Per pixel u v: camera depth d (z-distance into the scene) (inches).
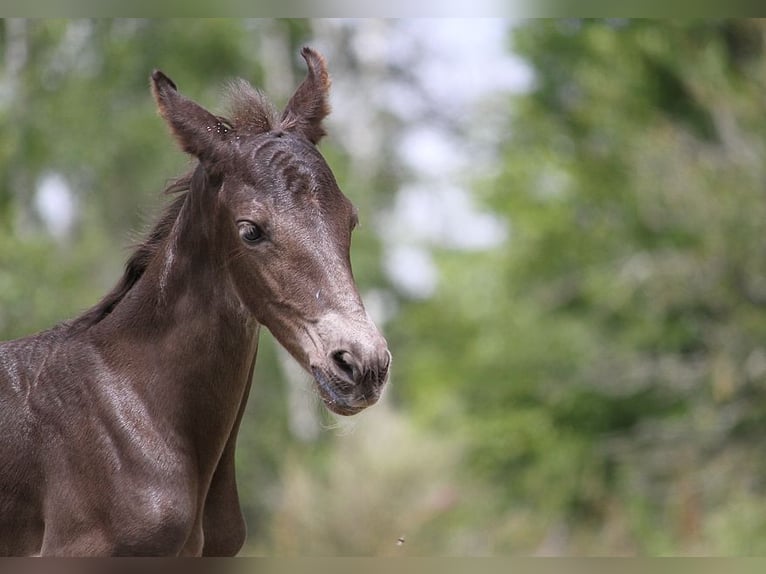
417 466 1390.3
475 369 2081.7
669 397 1889.8
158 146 1904.5
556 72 2225.6
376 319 2266.2
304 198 440.5
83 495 455.2
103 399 466.0
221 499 494.9
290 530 1339.8
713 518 1635.1
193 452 470.3
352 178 2169.0
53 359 483.2
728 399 1731.1
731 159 1761.8
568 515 1905.8
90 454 458.3
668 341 1859.0
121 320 485.1
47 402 471.2
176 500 453.1
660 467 1798.7
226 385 471.5
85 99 1862.7
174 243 479.2
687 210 1772.9
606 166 2003.0
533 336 2020.2
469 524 1756.9
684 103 2001.7
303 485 1364.4
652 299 1812.3
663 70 1989.4
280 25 2313.0
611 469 1893.5
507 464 1968.5
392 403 2331.4
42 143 1803.6
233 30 2130.9
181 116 464.4
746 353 1718.8
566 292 2047.2
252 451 1695.4
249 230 440.5
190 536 468.8
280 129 469.4
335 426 472.7
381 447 1395.2
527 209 2103.8
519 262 2102.6
